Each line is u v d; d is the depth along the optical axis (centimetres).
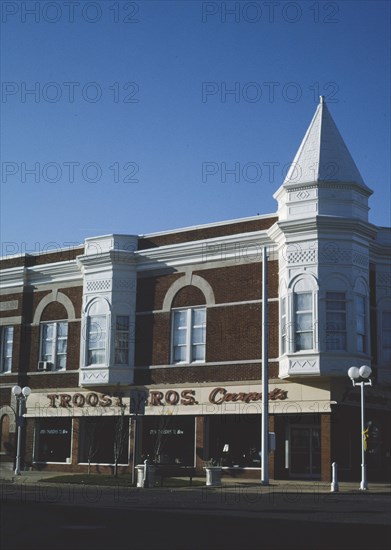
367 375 3086
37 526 1564
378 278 3719
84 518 1730
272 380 3497
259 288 3616
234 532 1493
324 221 3384
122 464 3869
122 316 3959
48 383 4178
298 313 3394
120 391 3919
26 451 4178
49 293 4288
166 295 3878
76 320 4150
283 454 3506
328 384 3353
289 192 3522
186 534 1450
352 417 3494
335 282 3391
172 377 3781
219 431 3688
